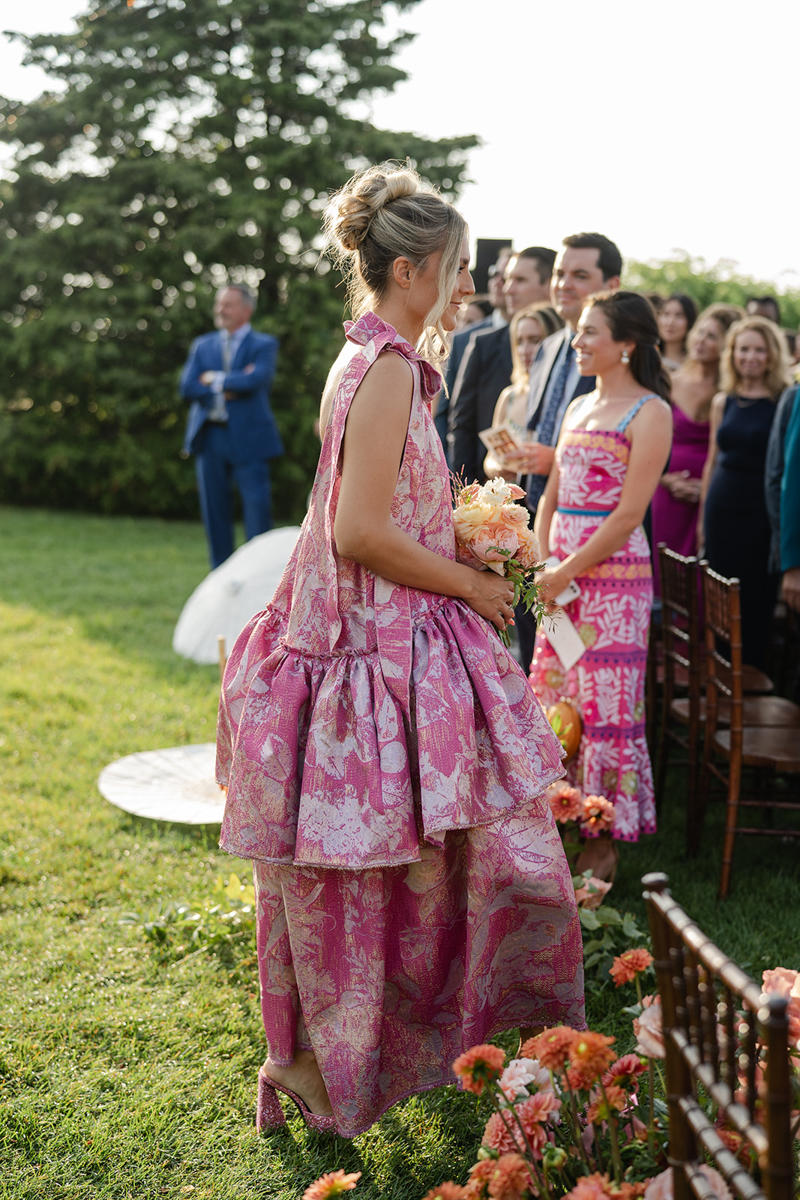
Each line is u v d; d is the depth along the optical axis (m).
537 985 2.17
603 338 3.23
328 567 1.98
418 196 2.03
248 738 2.00
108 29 15.93
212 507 8.48
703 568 3.53
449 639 2.04
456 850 2.07
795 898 3.36
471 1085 1.63
